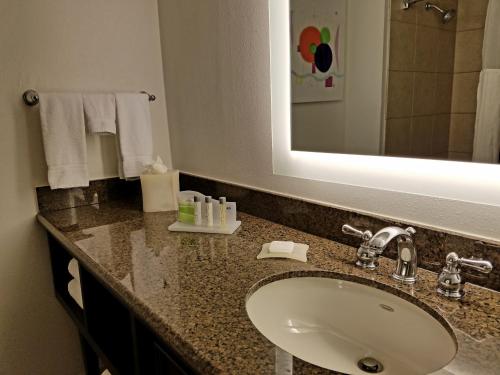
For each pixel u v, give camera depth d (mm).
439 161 880
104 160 1669
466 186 843
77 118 1495
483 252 812
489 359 610
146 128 1671
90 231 1283
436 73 857
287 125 1219
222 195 1523
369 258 940
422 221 930
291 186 1252
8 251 1496
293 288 943
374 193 1022
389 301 844
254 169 1380
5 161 1442
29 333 1593
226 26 1359
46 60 1471
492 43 774
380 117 981
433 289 824
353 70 1017
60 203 1574
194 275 923
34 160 1500
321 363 807
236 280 892
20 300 1553
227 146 1479
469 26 803
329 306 931
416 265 861
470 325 696
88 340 1231
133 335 869
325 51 1069
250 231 1232
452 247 862
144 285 874
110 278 920
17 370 1591
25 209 1504
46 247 1571
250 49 1286
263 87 1271
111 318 1254
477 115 809
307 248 1058
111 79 1630
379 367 803
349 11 999
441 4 835
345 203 1101
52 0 1450
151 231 1270
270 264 977
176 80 1692
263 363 607
